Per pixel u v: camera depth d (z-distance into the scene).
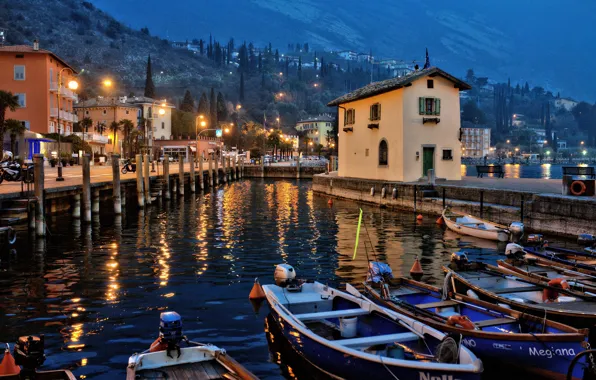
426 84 39.88
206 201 44.44
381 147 42.44
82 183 28.61
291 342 10.69
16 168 31.20
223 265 18.84
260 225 29.78
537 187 32.78
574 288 13.16
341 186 47.00
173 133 120.81
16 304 13.82
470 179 43.84
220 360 8.55
